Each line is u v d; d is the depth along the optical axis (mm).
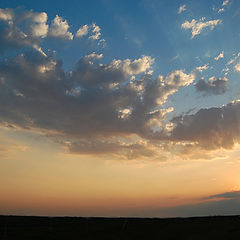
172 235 62312
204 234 61844
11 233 66000
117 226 86312
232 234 59656
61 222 106188
